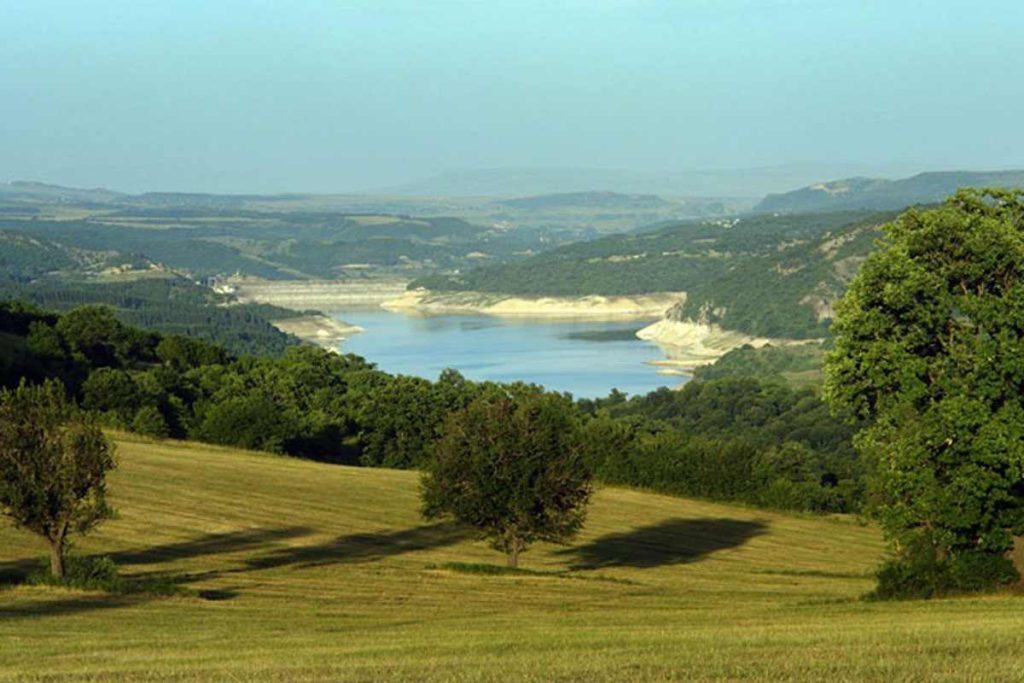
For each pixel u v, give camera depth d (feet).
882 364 141.69
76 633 119.65
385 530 235.40
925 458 136.36
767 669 77.66
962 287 143.54
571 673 77.87
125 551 191.52
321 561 195.52
